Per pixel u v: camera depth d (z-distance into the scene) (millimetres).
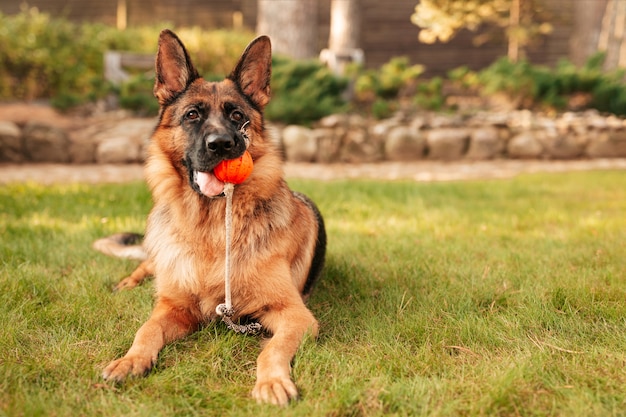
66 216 6824
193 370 3045
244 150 3434
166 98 3889
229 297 3490
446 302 4027
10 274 4426
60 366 3035
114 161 12344
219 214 3566
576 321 3637
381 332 3514
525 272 4734
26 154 12117
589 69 15469
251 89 4035
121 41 16297
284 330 3338
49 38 14891
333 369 3072
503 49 21797
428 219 7047
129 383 2906
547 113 15023
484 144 13859
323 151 13172
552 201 8477
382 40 22000
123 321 3738
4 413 2559
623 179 10586
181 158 3695
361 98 14930
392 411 2684
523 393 2754
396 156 13578
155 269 3781
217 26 23422
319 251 4625
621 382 2893
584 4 21062
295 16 16578
